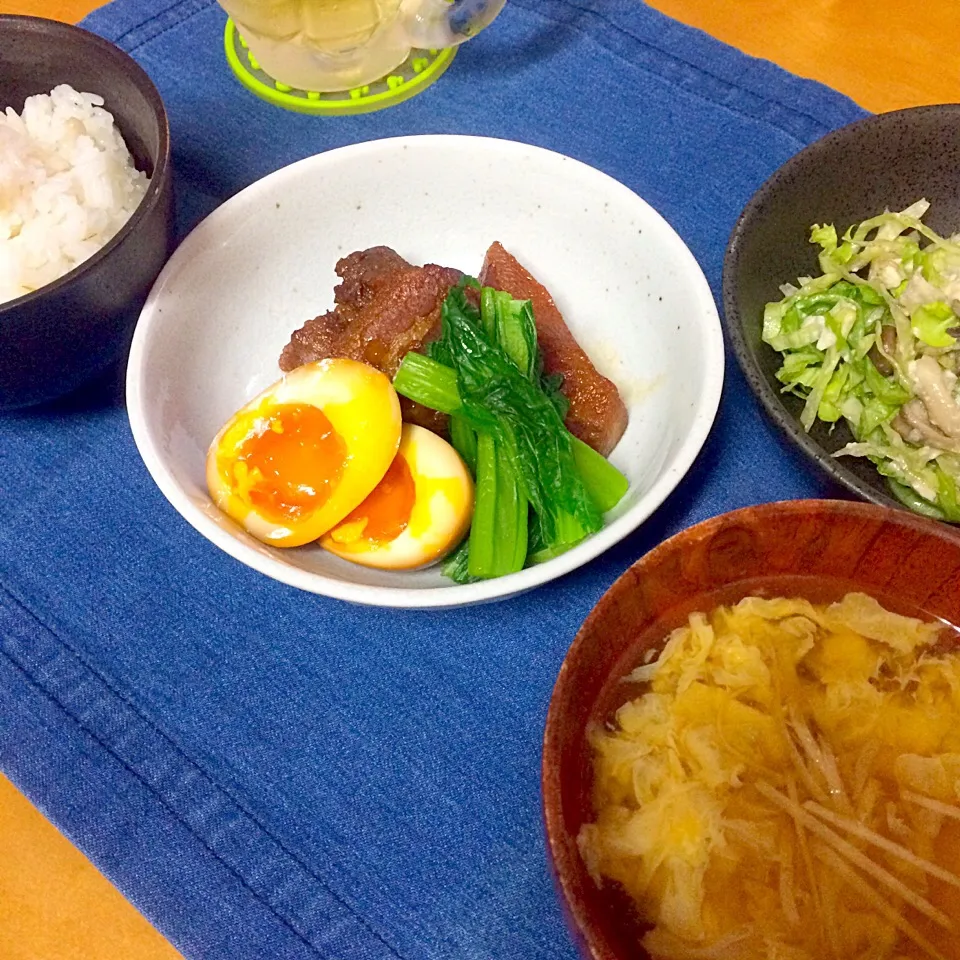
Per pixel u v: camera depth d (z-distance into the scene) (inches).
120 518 13.4
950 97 15.6
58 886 11.4
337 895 11.1
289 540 11.8
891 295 13.3
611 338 13.8
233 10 15.6
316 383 12.1
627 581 10.0
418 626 12.5
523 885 11.0
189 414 13.1
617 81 16.4
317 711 12.0
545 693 12.0
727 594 10.9
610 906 9.6
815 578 10.8
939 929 9.5
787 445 11.8
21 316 11.6
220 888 11.1
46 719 12.1
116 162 13.7
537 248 14.4
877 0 16.7
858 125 13.1
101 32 17.5
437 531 11.9
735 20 16.8
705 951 9.5
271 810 11.5
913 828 9.9
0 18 13.5
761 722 10.4
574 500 12.1
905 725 10.3
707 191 15.3
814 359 13.4
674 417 12.3
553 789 8.9
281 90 16.7
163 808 11.6
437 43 15.7
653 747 10.3
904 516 9.9
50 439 13.9
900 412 13.2
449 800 11.5
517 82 16.6
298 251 14.3
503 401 12.4
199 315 13.5
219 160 16.0
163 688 12.3
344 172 14.0
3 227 13.2
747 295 12.9
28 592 12.9
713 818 9.9
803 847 9.8
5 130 13.6
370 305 13.4
